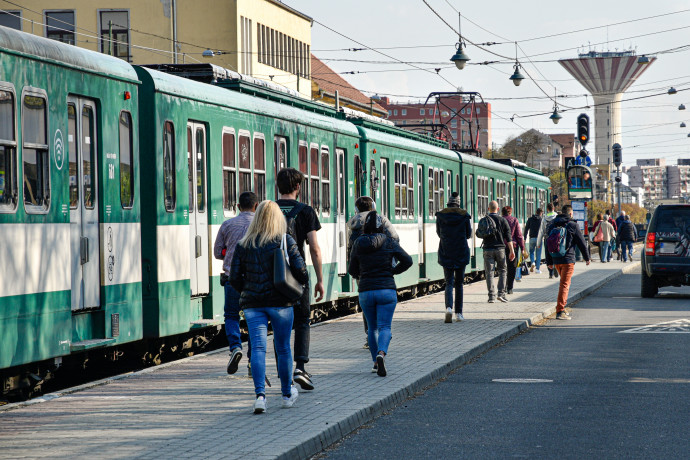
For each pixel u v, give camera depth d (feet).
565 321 84.58
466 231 77.87
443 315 84.89
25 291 42.70
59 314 45.32
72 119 47.83
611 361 59.88
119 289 51.39
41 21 230.89
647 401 46.06
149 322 54.65
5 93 41.75
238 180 66.18
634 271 169.68
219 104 63.05
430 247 115.85
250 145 68.33
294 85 270.46
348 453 35.35
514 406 44.93
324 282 82.28
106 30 230.89
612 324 81.82
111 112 51.19
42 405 41.47
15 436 34.94
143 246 54.60
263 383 39.91
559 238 85.35
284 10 262.88
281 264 39.55
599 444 36.70
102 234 49.83
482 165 144.66
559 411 43.65
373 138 95.25
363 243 50.96
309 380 45.75
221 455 31.86
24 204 42.91
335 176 85.97
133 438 34.60
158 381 48.37
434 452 35.47
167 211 55.93
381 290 50.70
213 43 232.12
